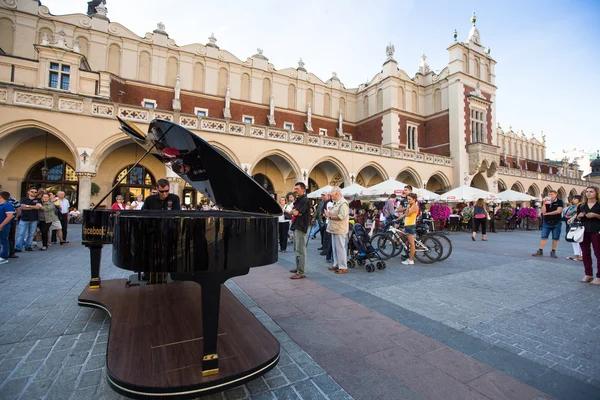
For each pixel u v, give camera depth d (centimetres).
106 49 1889
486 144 2527
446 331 311
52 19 1745
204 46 2200
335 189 575
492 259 734
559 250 906
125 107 1395
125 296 360
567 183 3472
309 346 276
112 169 1719
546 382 222
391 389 211
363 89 2878
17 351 258
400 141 2586
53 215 816
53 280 493
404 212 712
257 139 1695
